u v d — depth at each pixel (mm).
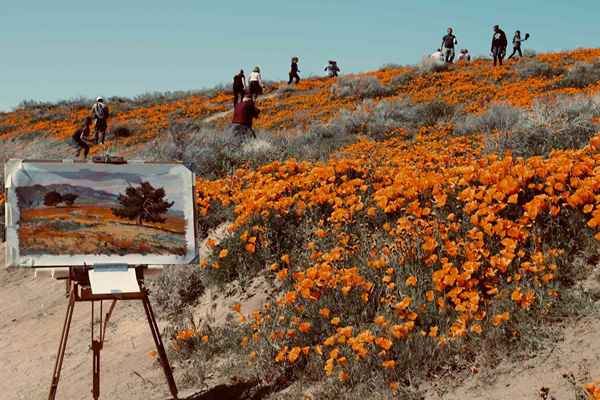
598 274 4941
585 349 4211
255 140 13781
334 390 4617
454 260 5488
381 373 4613
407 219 6301
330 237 6789
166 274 7594
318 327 5285
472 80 27531
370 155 11156
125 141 25328
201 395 5168
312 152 13000
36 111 39438
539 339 4430
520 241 5449
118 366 6309
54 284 9336
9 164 5090
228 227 7625
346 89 28469
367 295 5230
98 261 5133
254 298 6543
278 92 33156
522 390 4070
